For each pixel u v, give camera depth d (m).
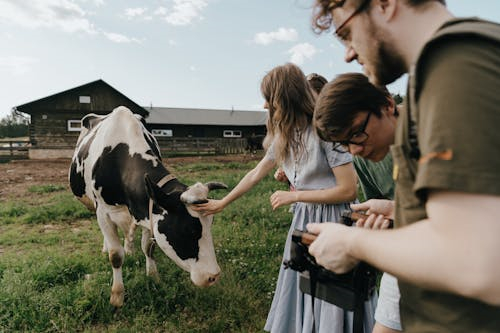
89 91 23.59
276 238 4.81
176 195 2.73
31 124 22.64
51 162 18.22
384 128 1.19
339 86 1.14
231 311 3.09
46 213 6.41
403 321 0.92
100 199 3.46
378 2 0.79
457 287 0.59
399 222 0.90
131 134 3.42
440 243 0.60
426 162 0.63
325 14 0.93
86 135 4.39
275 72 2.05
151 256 3.71
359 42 0.86
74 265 3.95
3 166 15.96
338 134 1.17
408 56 0.79
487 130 0.58
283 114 2.03
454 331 0.78
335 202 2.03
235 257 4.23
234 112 34.94
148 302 3.25
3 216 6.53
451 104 0.61
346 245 0.81
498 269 0.56
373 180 1.85
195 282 2.71
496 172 0.57
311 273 1.18
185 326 2.97
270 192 7.76
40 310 3.04
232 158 20.72
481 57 0.61
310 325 2.08
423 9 0.76
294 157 2.14
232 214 6.11
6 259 4.27
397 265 0.67
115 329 2.86
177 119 30.86
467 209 0.58
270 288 3.47
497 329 0.74
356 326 1.15
